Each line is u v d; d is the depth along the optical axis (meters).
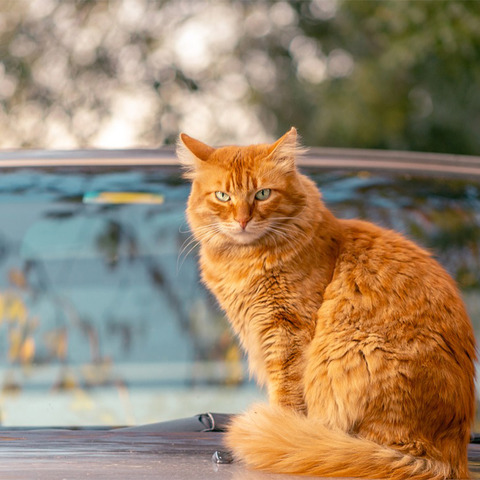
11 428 3.54
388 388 3.57
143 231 4.52
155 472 2.66
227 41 16.44
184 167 4.66
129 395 3.96
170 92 15.83
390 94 15.24
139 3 15.67
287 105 16.97
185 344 4.25
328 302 4.03
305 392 3.97
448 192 4.72
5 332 4.24
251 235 4.26
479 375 4.05
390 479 3.25
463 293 4.46
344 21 15.78
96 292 4.35
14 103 15.23
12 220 4.50
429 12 12.50
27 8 15.43
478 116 15.77
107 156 4.75
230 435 3.25
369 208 4.70
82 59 15.48
